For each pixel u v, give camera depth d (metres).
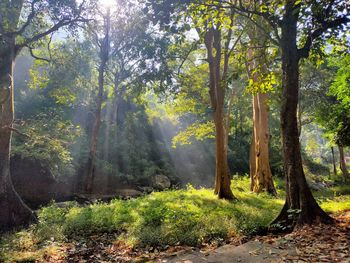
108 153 27.58
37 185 18.64
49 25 12.69
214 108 13.32
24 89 26.39
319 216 7.26
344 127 18.64
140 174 27.23
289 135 7.73
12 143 17.69
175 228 7.62
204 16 8.01
